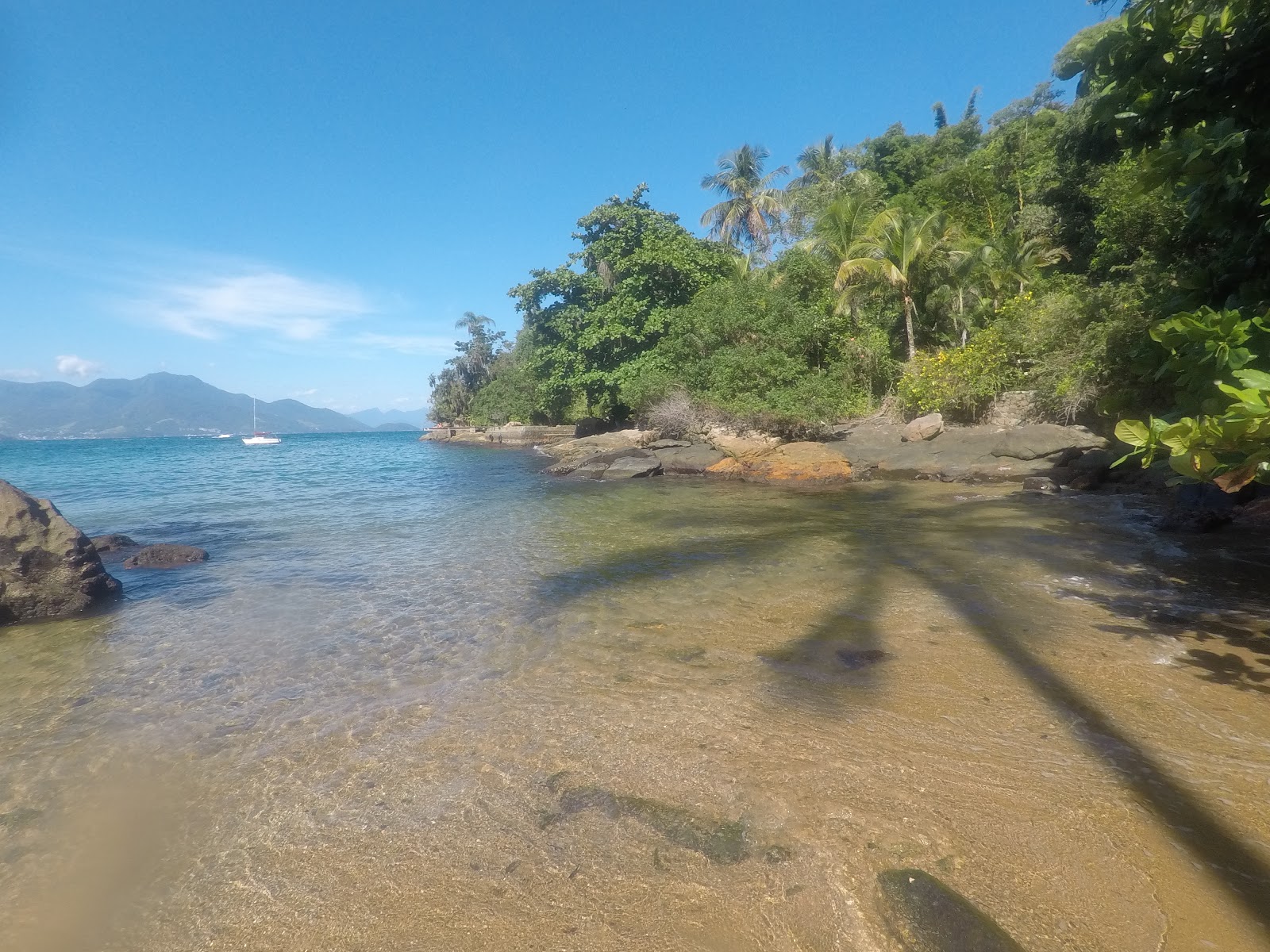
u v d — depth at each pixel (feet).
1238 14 13.38
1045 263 82.23
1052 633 15.84
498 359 210.38
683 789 10.03
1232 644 14.69
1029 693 12.75
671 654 15.81
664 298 96.32
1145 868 7.94
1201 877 7.73
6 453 184.24
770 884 7.97
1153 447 9.53
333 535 34.86
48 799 10.48
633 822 9.32
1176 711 11.76
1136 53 14.29
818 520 34.37
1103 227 53.36
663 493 50.16
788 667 14.65
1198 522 26.58
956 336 87.51
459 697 13.87
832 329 80.43
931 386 66.74
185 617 20.48
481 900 7.94
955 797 9.52
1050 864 8.07
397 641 17.62
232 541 33.50
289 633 18.58
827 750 10.96
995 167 108.99
